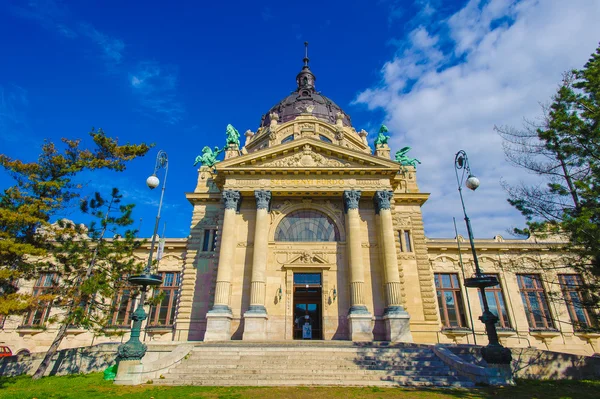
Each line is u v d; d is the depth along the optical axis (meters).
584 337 38.03
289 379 18.17
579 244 19.42
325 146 34.00
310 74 60.50
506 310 39.19
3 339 36.88
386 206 32.25
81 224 25.45
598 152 20.53
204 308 32.31
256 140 48.09
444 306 39.50
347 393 15.88
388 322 28.19
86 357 24.17
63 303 23.66
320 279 31.69
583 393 16.88
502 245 41.31
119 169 24.94
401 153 40.56
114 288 26.19
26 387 18.53
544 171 22.28
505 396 15.51
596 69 21.00
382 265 31.06
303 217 33.88
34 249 19.75
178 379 18.23
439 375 18.81
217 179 34.59
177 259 40.47
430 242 41.50
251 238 32.50
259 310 28.58
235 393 15.75
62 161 22.50
